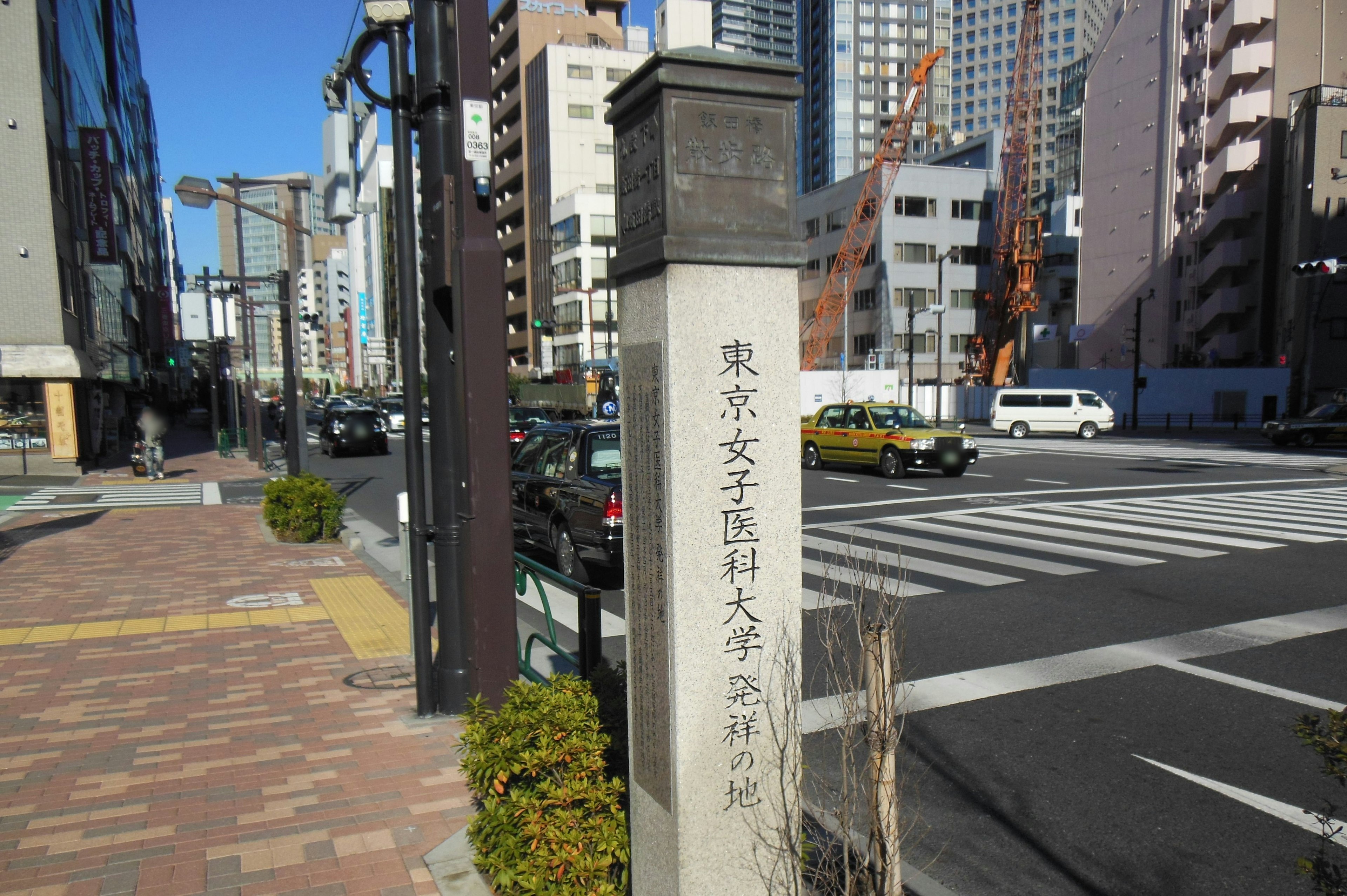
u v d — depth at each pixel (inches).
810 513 537.3
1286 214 1603.1
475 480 188.4
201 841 142.7
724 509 96.7
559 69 2630.4
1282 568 361.7
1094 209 2076.8
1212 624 279.6
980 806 162.7
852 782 113.9
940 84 4867.1
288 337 663.1
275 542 468.4
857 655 152.8
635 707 106.2
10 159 856.3
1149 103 1918.1
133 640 271.1
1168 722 200.2
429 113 190.4
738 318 96.4
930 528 470.9
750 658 99.0
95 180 1008.2
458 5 179.9
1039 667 240.5
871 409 810.8
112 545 458.3
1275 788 167.8
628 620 106.8
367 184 294.7
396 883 129.2
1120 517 506.0
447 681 201.2
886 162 2220.7
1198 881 136.8
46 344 879.7
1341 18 1674.5
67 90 998.4
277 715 203.8
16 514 594.9
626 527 106.3
